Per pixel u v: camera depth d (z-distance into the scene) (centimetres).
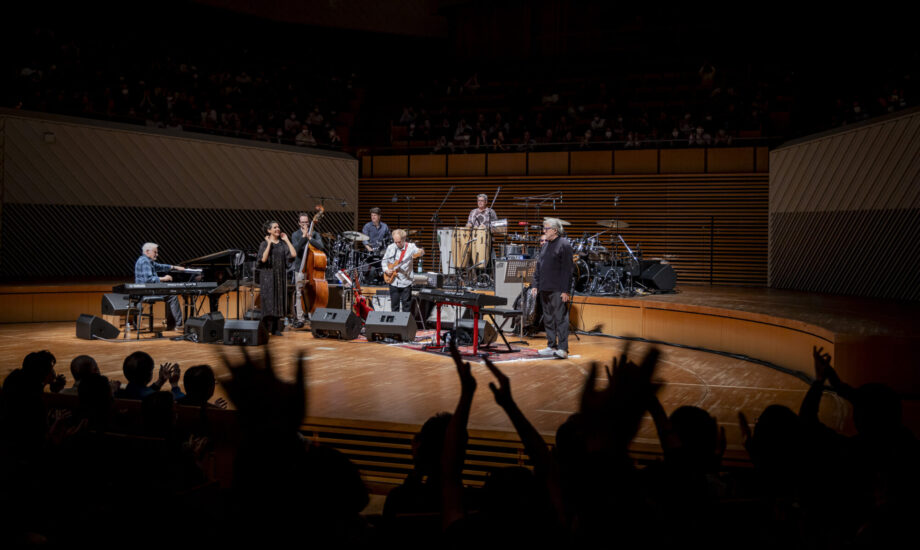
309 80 1797
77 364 463
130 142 1247
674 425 225
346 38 1962
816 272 1177
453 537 175
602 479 196
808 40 1686
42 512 247
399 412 517
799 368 703
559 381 656
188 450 316
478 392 599
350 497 181
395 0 1925
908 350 592
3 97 1201
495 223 1059
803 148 1221
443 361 754
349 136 1727
